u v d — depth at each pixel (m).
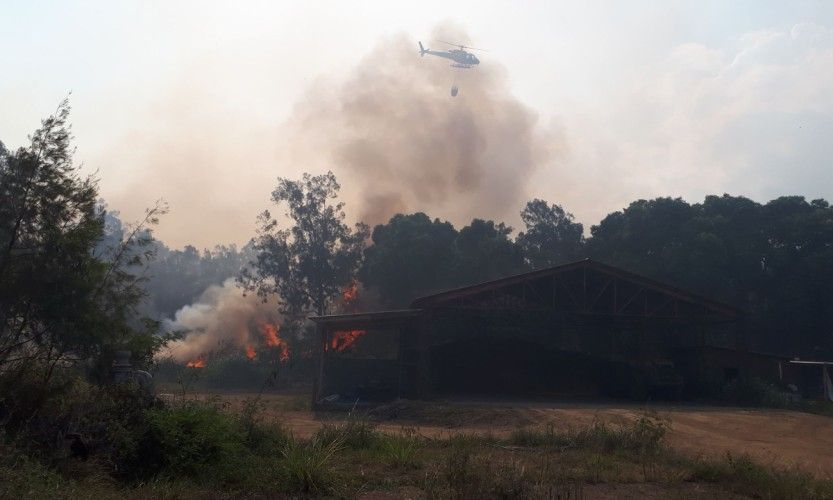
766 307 54.03
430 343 33.28
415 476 11.53
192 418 11.20
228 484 10.52
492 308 34.09
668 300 36.34
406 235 63.34
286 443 12.98
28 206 11.72
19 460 9.22
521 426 22.50
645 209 63.28
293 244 62.69
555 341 35.31
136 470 10.66
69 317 11.55
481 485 10.03
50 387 11.20
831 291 51.19
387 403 31.81
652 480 12.04
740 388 34.31
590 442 16.00
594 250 67.19
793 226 54.28
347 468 11.95
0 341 11.37
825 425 25.20
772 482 11.62
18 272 11.48
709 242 54.72
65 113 12.18
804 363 39.00
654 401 34.72
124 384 12.12
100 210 12.60
